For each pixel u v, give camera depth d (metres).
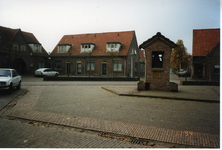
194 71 32.69
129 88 14.26
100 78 24.31
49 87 15.60
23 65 35.78
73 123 6.18
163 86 12.71
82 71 37.25
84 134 5.27
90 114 7.25
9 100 9.67
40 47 38.62
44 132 5.38
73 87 15.78
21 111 7.60
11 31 33.91
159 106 8.56
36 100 9.87
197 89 14.04
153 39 12.55
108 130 5.55
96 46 37.69
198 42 33.56
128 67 35.16
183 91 12.71
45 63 39.81
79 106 8.55
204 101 9.65
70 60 38.09
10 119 6.69
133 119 6.62
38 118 6.70
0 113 7.39
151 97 10.78
